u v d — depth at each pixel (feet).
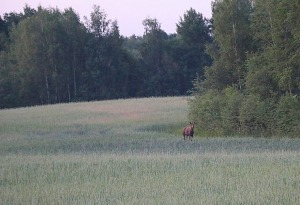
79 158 354.54
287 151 384.68
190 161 312.71
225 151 398.42
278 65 590.96
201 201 198.59
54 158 361.71
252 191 212.23
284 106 565.94
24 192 230.48
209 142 488.85
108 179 260.21
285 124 565.94
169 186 231.71
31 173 285.23
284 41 586.45
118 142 508.53
